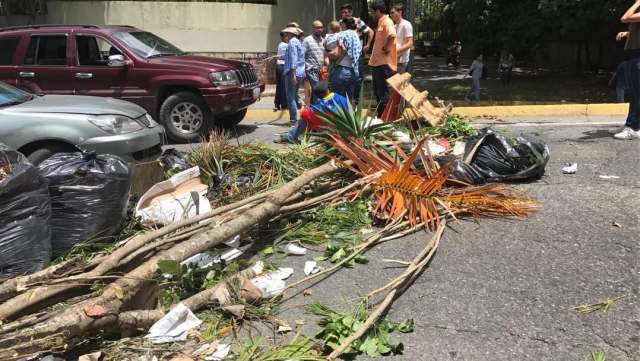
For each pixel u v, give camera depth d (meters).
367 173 5.12
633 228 4.48
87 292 3.30
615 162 6.50
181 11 16.42
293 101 10.36
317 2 19.47
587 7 16.20
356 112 5.84
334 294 3.68
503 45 18.91
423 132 6.84
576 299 3.50
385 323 3.29
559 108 10.55
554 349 3.04
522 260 4.03
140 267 3.39
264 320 3.39
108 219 4.28
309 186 5.13
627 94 7.62
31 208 3.79
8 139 5.70
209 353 3.01
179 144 9.13
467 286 3.71
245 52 16.97
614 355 2.97
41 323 2.91
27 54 9.38
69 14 16.44
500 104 13.20
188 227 4.08
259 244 4.45
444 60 34.00
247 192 5.27
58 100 6.33
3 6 16.58
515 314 3.38
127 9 16.36
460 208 4.88
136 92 9.16
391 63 8.61
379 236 4.41
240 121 10.52
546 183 5.75
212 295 3.51
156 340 3.13
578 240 4.30
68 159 4.41
